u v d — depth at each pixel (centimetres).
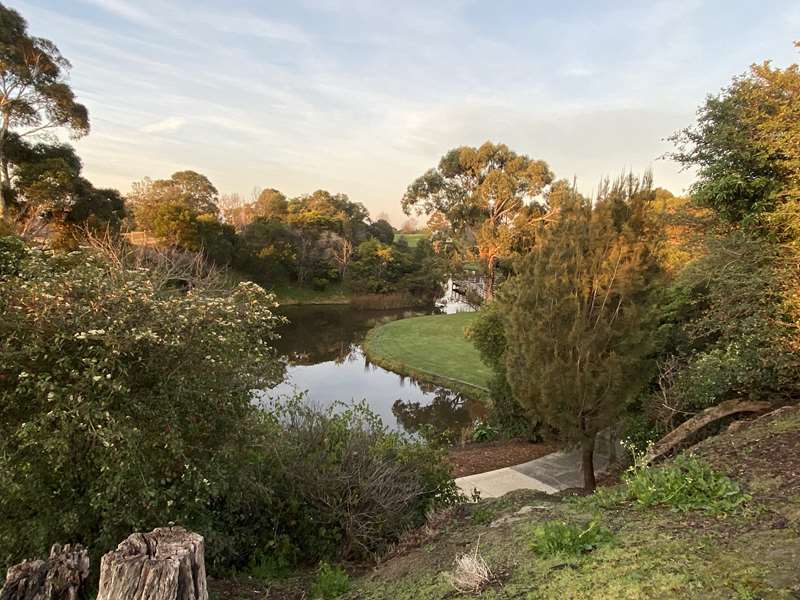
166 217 3334
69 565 219
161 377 363
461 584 270
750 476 355
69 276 358
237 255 4078
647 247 646
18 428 315
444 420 1438
